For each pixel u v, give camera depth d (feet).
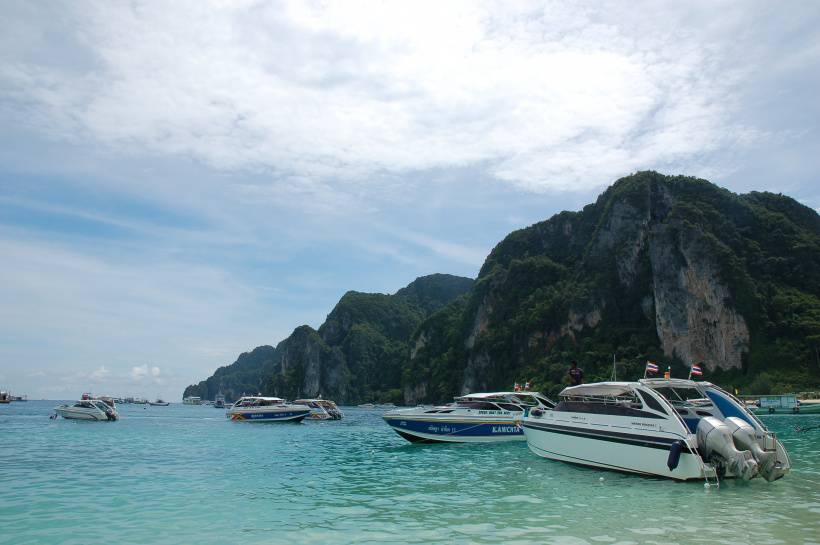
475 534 31.89
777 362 335.06
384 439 108.88
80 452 81.66
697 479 46.42
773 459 44.62
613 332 428.97
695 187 457.68
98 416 174.70
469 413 87.10
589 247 497.46
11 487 49.83
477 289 590.14
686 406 56.75
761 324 356.18
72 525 35.14
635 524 33.63
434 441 87.51
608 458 53.31
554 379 411.75
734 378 347.56
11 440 102.94
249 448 88.48
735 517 35.04
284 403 185.37
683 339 383.24
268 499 43.29
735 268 379.35
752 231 424.05
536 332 477.36
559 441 60.29
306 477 55.36
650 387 53.01
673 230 410.72
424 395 585.22
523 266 552.00
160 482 52.65
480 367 516.73
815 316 351.05
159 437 112.27
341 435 120.98
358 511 38.42
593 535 31.35
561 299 480.23
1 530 33.96
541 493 44.06
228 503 41.78
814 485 45.65
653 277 414.62
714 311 374.22
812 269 392.06
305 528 33.78
